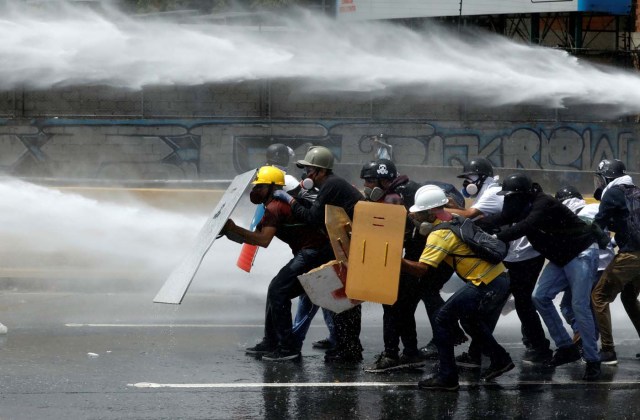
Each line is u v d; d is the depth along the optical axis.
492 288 12.42
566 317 15.30
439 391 12.52
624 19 53.19
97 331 16.25
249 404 11.65
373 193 13.64
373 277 12.45
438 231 12.32
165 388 12.32
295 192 14.79
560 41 53.50
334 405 11.70
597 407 11.84
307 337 16.38
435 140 47.69
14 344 14.94
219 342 15.52
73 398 11.71
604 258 15.13
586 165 48.41
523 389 12.80
